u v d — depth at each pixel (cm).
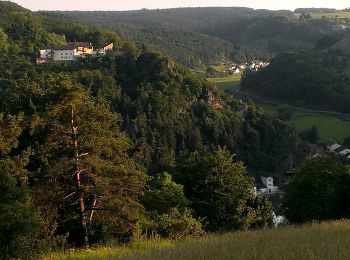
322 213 3033
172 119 8638
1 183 1295
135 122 7975
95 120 1944
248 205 2980
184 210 2344
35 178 1861
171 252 1112
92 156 1886
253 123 9425
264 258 942
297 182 3325
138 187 1986
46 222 1540
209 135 8756
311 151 8806
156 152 7594
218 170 2828
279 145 8919
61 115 1875
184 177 2888
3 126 1948
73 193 1872
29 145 2066
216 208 2786
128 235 1886
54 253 1364
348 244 1061
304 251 984
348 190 2886
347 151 8594
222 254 1022
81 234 1908
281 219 3681
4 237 1205
